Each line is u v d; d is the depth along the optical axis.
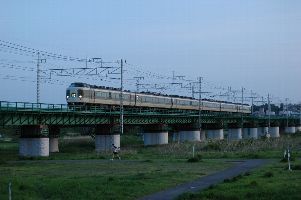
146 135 131.38
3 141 179.75
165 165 61.53
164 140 131.12
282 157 73.69
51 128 105.31
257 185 36.97
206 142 116.62
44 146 87.19
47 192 35.28
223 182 40.56
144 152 94.69
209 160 70.81
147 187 37.78
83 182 40.69
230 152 87.81
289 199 29.94
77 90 99.94
